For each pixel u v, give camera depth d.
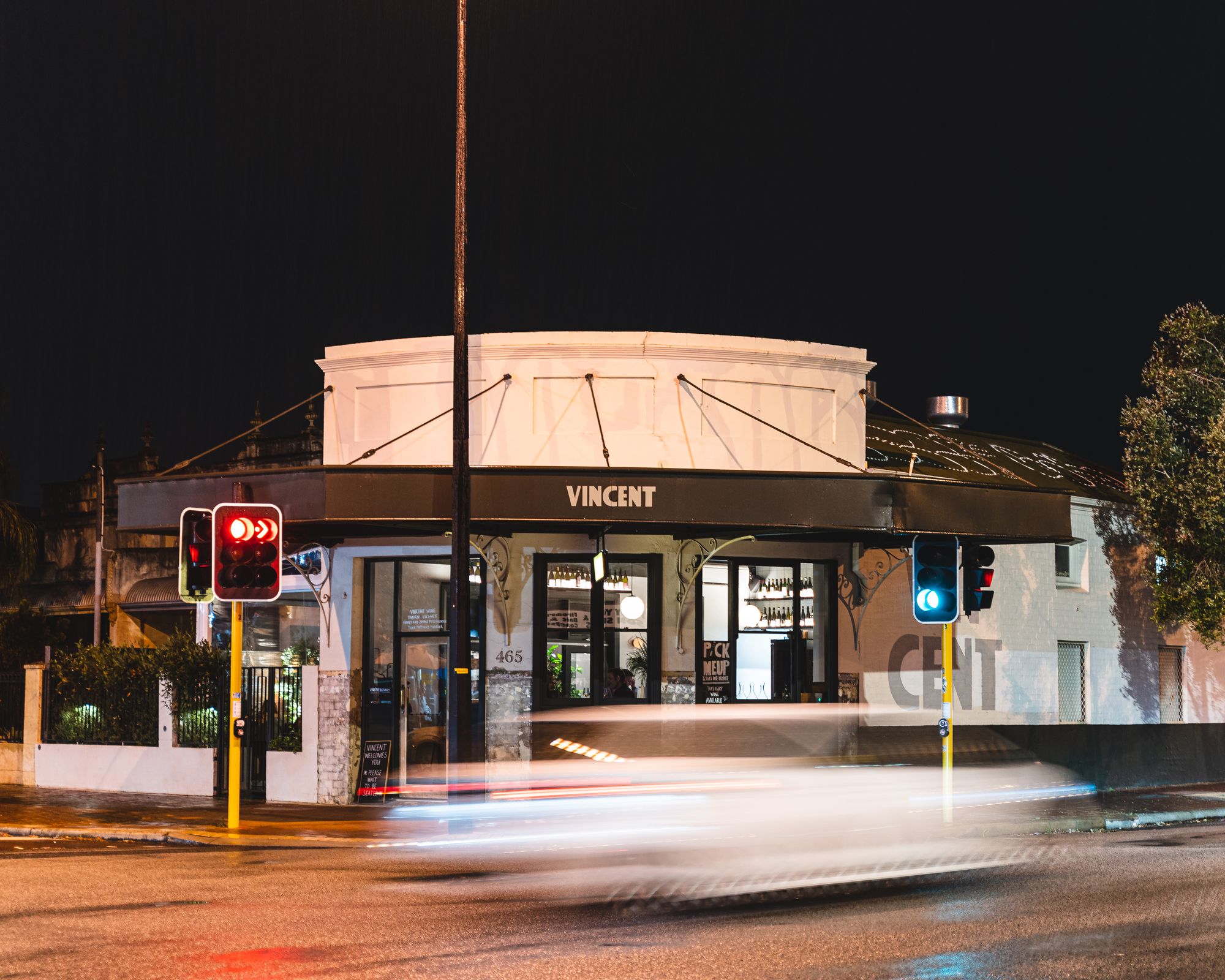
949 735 17.02
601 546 19.58
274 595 17.02
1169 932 9.09
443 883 11.88
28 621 34.97
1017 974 7.75
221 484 18.98
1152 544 27.39
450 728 17.14
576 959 8.22
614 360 20.42
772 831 16.95
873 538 20.95
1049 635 25.67
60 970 7.95
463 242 17.34
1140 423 26.52
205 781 22.11
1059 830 17.42
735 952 8.41
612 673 20.27
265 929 9.35
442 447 20.56
